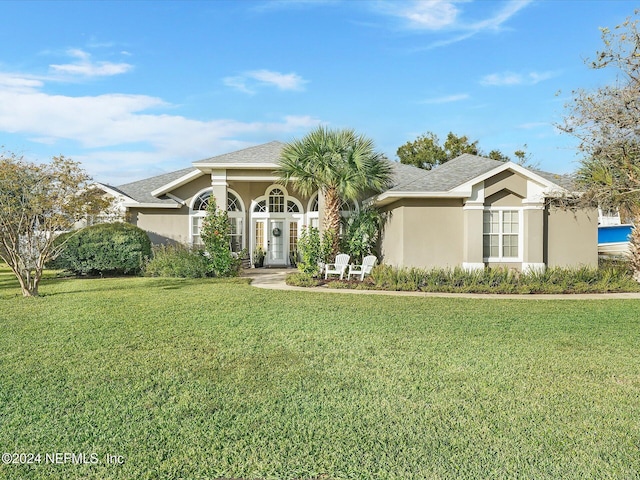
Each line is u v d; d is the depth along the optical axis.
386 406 5.53
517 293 15.41
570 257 18.11
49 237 14.29
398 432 4.87
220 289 15.66
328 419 5.17
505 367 7.00
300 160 20.30
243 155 22.19
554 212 18.14
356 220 21.33
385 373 6.70
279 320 10.37
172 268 20.12
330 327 9.68
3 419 5.17
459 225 18.06
